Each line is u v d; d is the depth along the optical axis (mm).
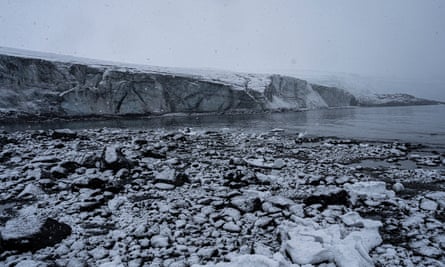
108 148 9469
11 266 3797
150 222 5375
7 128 24547
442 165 11352
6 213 5828
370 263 3998
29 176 7918
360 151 14375
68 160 9422
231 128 26406
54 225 4766
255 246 4543
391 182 8836
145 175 8867
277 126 28156
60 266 3842
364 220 5418
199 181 8289
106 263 3871
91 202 6117
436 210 6207
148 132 21188
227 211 5832
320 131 23766
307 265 3842
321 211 6266
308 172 9875
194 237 4848
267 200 6422
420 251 4438
